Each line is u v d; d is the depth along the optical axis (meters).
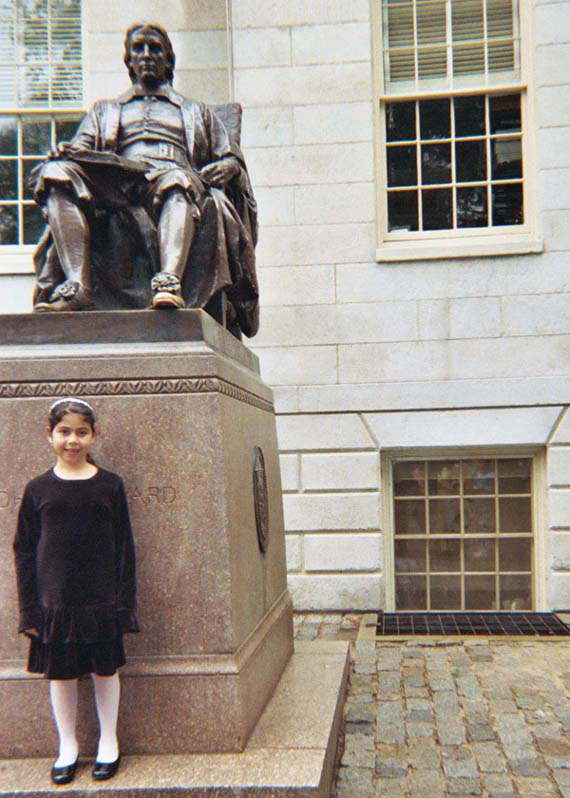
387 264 8.26
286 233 8.37
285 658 4.98
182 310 3.79
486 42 8.59
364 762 4.08
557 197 8.09
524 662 6.02
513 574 8.18
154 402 3.65
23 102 9.23
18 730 3.51
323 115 8.41
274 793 3.13
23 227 9.17
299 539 8.10
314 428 8.17
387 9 8.72
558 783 3.82
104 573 3.17
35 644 3.20
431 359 8.14
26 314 3.77
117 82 8.77
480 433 8.01
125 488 3.61
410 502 8.31
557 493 7.87
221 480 3.62
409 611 8.20
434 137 8.66
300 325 8.29
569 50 8.12
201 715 3.49
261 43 8.48
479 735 4.45
